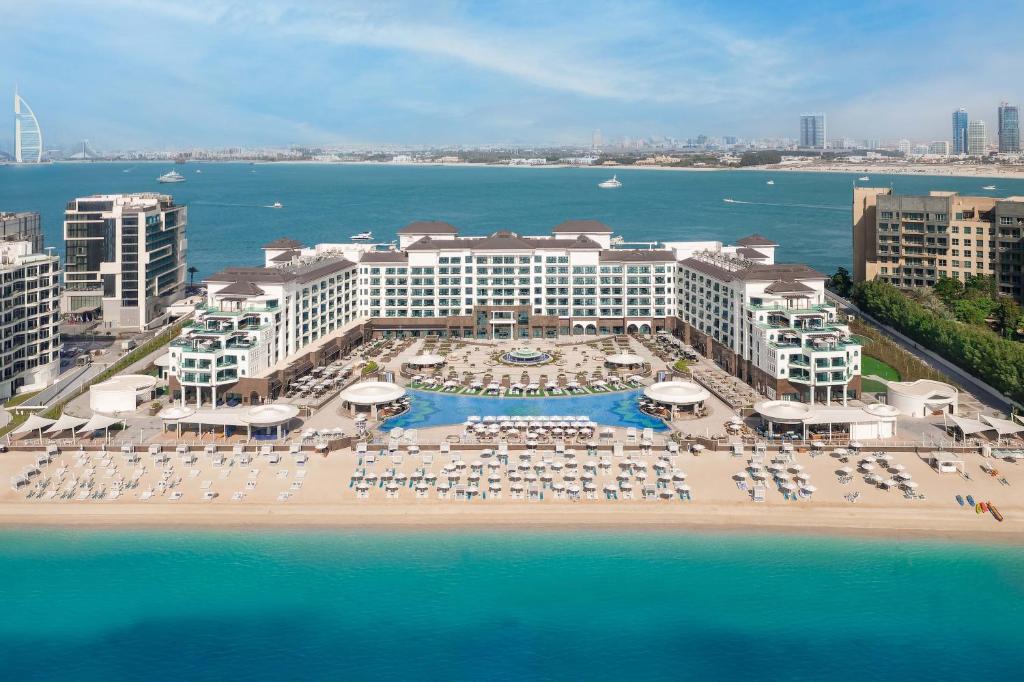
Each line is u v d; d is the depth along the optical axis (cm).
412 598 13412
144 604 13275
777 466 17588
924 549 14762
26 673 11731
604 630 12625
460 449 18900
